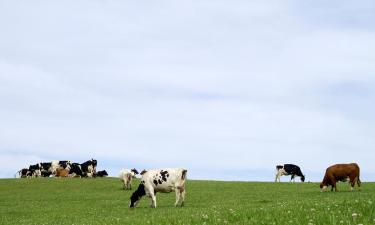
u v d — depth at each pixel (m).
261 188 52.06
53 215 30.91
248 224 13.16
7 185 64.00
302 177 66.81
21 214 33.50
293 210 16.08
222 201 36.38
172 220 16.45
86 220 23.78
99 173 79.62
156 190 32.84
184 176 32.84
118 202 40.50
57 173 77.12
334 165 40.19
